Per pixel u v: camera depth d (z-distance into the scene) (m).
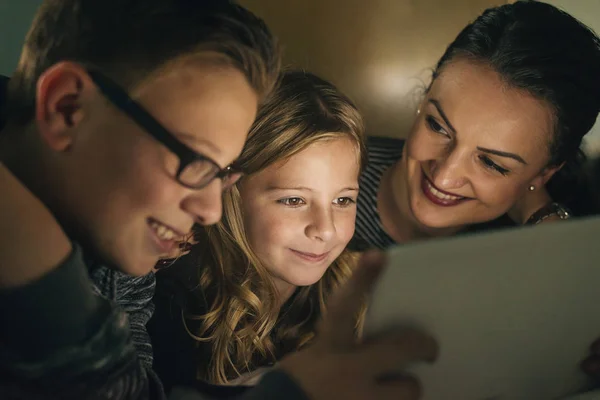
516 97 0.81
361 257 0.49
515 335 0.48
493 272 0.48
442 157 0.90
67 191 0.49
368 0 1.15
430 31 1.15
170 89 0.47
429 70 1.17
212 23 0.48
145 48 0.46
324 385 0.44
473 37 0.84
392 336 0.46
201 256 0.86
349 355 0.45
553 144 0.85
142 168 0.48
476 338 0.46
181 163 0.48
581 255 0.50
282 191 0.77
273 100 0.77
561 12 0.83
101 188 0.49
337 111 0.79
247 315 0.82
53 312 0.37
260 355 0.82
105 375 0.40
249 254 0.82
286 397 0.44
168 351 0.78
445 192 0.92
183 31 0.47
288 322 0.85
